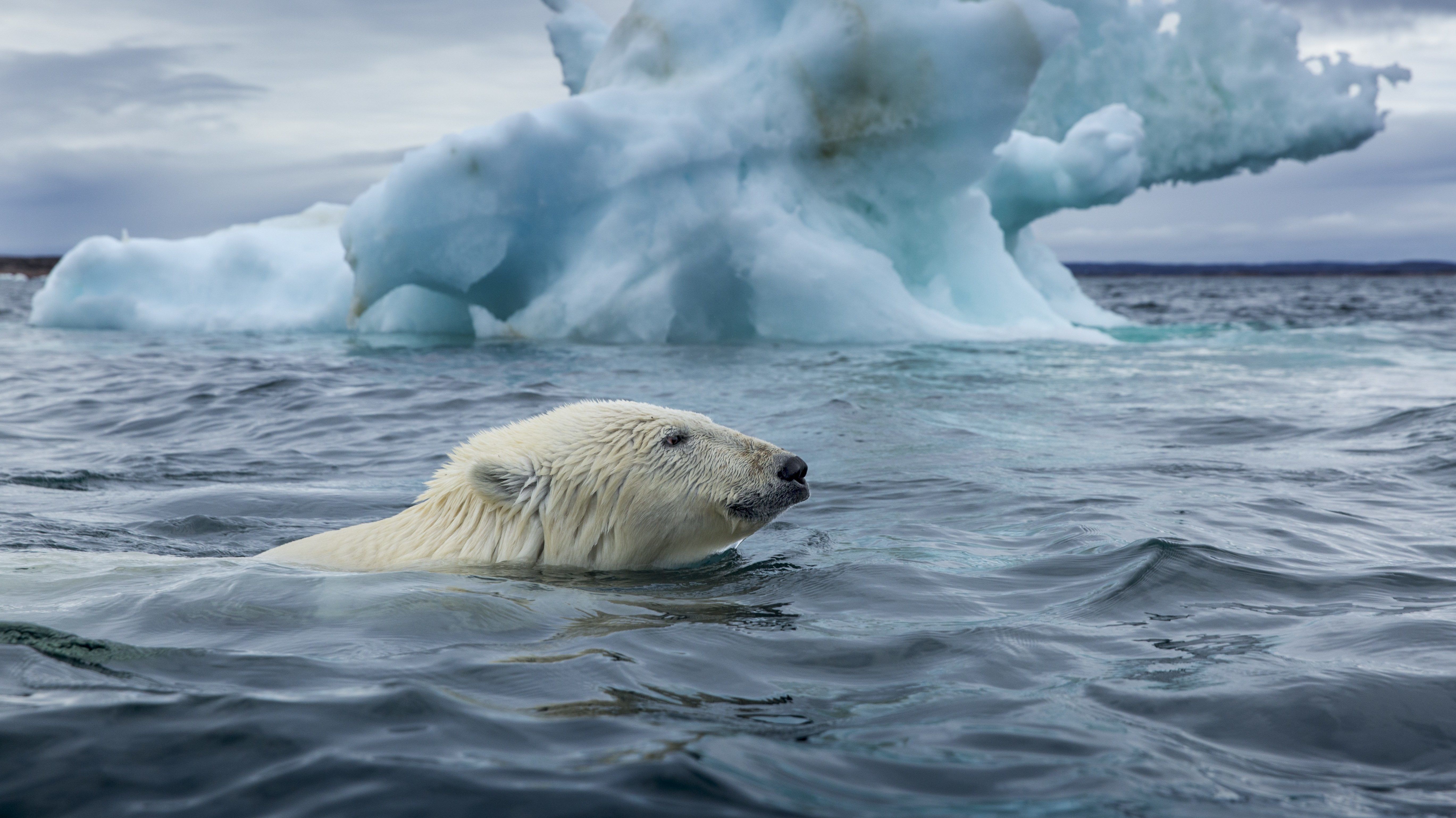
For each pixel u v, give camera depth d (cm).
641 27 1964
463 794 214
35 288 6194
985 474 693
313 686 277
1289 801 220
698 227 1747
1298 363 1444
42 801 211
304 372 1370
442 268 1761
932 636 343
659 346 1709
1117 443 825
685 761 228
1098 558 460
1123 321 2411
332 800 212
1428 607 382
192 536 541
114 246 2322
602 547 470
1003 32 1764
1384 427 881
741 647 328
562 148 1734
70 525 548
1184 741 251
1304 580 426
